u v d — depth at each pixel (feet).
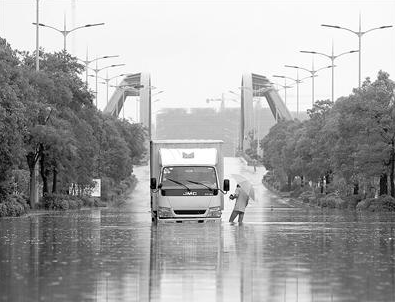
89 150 366.02
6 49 290.56
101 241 143.64
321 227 196.85
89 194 451.94
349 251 120.16
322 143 445.37
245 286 80.53
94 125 374.63
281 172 642.63
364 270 93.56
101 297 73.15
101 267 97.45
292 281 83.97
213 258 108.99
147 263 102.42
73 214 308.19
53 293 75.20
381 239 148.66
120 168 501.15
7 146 259.39
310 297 72.74
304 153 482.69
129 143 606.55
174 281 84.43
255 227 196.24
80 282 83.20
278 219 253.44
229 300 71.77
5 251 120.67
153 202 225.15
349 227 196.85
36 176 353.92
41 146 337.11
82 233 169.89
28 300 70.59
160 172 217.77
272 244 135.33
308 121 520.42
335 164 365.81
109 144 496.64
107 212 336.29
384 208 345.10
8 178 287.69
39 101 323.37
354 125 346.95
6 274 89.76
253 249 124.16
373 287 78.95
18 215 285.02
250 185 217.97
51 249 124.67
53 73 351.05
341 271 92.63
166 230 181.47
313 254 114.93
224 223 219.20
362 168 346.33
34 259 107.45
